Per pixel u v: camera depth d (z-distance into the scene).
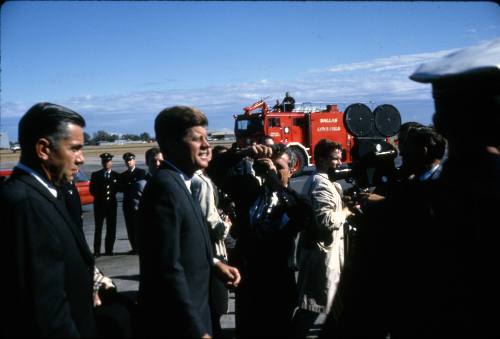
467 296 1.12
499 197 1.09
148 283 2.10
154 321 2.08
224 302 2.65
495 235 1.09
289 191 3.05
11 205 1.73
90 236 10.45
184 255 2.15
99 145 122.00
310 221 3.11
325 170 3.69
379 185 2.63
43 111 1.92
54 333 1.72
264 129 21.39
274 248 2.93
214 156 3.21
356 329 1.26
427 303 1.17
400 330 1.23
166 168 2.31
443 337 1.15
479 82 1.10
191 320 2.02
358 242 1.32
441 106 1.17
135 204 7.27
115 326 2.17
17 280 1.70
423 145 2.82
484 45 1.20
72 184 4.56
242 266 2.98
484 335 1.11
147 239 2.10
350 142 23.23
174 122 2.30
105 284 2.44
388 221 1.23
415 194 1.22
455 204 1.13
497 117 1.10
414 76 1.23
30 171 1.89
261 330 2.93
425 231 1.17
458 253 1.13
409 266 1.19
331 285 3.69
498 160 1.11
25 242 1.71
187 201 2.19
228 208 3.78
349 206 2.92
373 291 1.24
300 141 22.28
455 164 1.17
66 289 1.86
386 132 2.88
